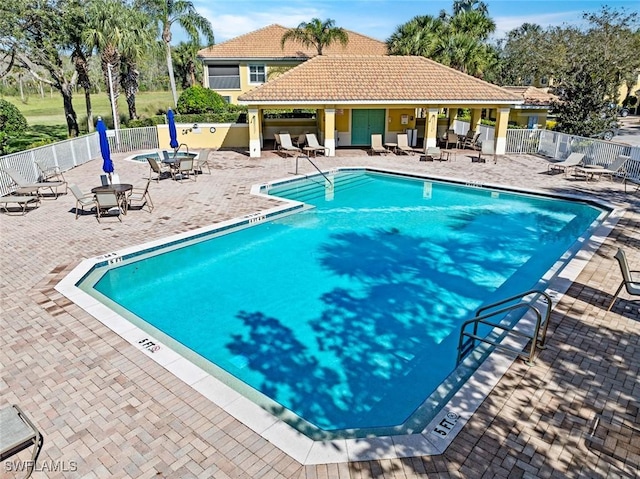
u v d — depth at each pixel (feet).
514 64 179.01
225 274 36.01
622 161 60.13
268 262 38.47
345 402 21.94
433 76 86.17
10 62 100.27
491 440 16.62
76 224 43.60
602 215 48.55
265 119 97.40
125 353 22.24
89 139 79.36
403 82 84.02
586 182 62.03
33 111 190.80
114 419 17.75
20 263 33.91
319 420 20.74
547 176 66.03
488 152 77.97
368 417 20.93
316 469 15.37
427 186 65.62
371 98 79.46
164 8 120.47
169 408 18.37
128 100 116.06
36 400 18.90
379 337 27.58
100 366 21.16
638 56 108.68
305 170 71.15
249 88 133.08
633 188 58.34
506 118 82.84
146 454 16.05
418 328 28.58
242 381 22.33
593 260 34.55
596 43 112.98
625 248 37.17
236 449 16.25
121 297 32.19
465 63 109.19
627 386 19.86
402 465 15.49
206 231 41.86
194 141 94.94
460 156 83.87
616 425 17.30
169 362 21.45
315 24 107.86
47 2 94.38
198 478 15.03
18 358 21.88
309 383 23.32
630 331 24.38
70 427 17.34
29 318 25.66
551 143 81.25
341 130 94.89
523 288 34.19
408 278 35.78
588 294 28.78
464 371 21.97
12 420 15.99
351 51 137.49
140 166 74.38
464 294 33.17
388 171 70.69
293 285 34.32
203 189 58.29
